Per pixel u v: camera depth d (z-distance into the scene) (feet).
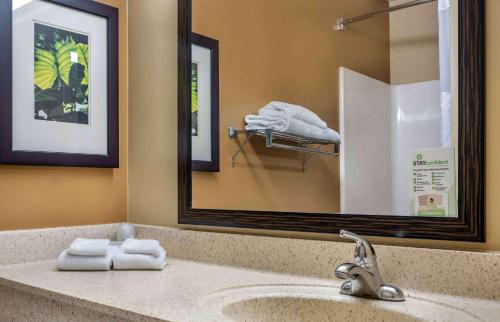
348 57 4.20
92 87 5.57
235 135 4.97
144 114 5.87
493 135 3.39
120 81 5.96
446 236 3.54
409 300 3.45
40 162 4.99
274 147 4.65
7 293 4.42
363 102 4.09
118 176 5.90
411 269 3.61
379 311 3.36
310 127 4.42
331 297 3.63
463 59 3.51
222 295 3.68
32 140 4.97
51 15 5.16
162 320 2.97
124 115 5.99
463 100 3.50
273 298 3.71
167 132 5.59
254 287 3.92
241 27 4.98
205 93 5.22
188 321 2.91
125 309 3.19
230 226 4.89
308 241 4.19
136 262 4.53
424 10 3.75
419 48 3.77
